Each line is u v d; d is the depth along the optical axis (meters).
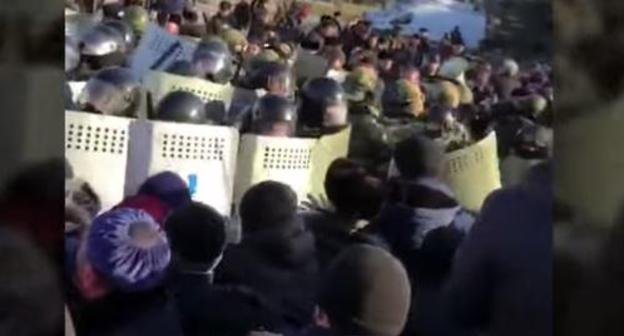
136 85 2.21
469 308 2.53
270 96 2.36
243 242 2.33
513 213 2.58
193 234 2.27
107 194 2.18
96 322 2.16
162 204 2.23
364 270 2.44
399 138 2.49
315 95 2.41
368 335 2.44
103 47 2.17
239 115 2.33
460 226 2.53
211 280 2.29
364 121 2.46
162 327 2.22
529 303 2.58
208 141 2.29
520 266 2.57
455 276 2.52
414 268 2.49
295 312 2.38
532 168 2.60
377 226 2.46
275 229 2.36
